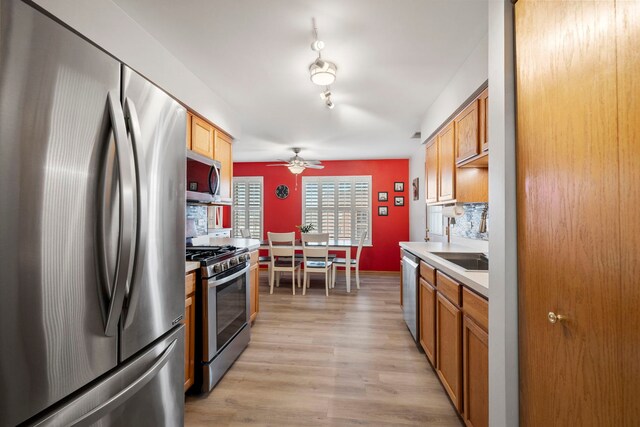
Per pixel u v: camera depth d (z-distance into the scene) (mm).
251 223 6477
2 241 598
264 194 6445
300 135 4258
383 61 2188
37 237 657
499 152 1087
